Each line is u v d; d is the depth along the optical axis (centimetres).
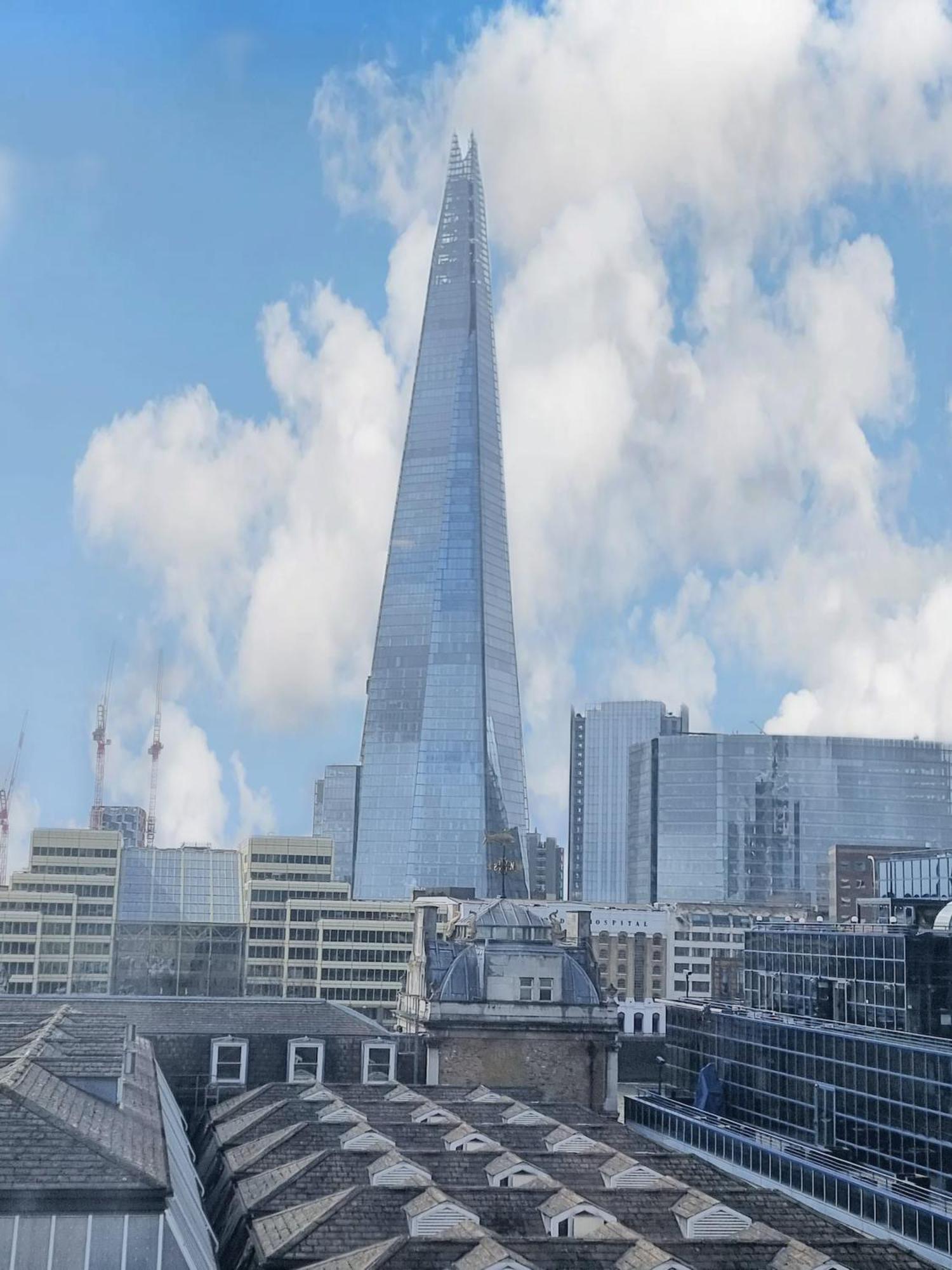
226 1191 10262
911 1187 11612
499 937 16788
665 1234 8531
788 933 16075
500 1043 16062
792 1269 7719
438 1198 8500
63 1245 6862
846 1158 13438
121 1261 6888
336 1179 9506
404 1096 13088
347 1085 13650
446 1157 9919
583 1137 10781
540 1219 8688
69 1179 6956
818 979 15300
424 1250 7562
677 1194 9044
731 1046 16275
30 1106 7550
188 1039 14675
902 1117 12588
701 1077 16738
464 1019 16012
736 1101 16075
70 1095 8606
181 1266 6950
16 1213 6850
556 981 16375
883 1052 12950
